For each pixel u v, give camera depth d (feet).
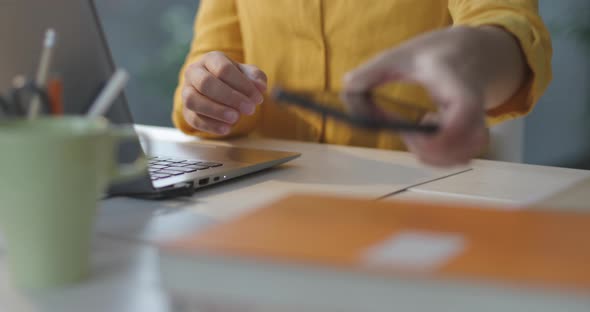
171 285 1.28
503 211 1.55
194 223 2.01
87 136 1.40
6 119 1.44
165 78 9.89
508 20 2.25
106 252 1.74
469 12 2.95
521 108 2.30
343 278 1.16
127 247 1.78
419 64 1.63
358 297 1.16
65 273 1.50
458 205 1.62
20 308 1.39
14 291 1.47
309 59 4.13
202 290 1.26
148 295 1.45
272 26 4.19
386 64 1.64
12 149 1.34
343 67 4.06
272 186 2.51
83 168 1.42
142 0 9.91
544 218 1.49
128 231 1.93
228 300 1.25
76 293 1.47
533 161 8.01
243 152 2.95
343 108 1.55
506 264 1.16
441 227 1.41
